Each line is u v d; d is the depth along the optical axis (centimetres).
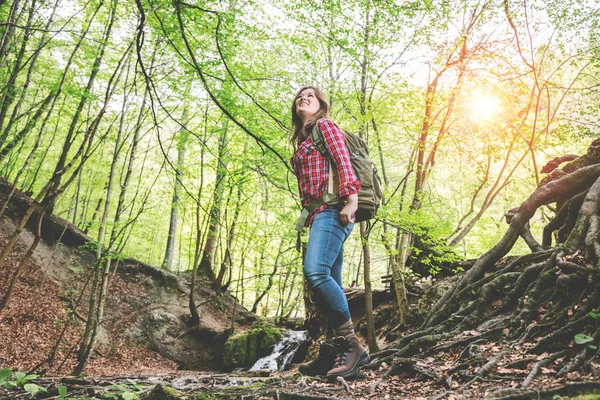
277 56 1105
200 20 598
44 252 1420
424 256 923
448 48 932
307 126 252
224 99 707
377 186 260
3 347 1002
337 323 241
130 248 1984
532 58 803
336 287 233
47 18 898
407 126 865
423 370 243
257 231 1678
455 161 1271
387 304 977
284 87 872
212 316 1645
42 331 1136
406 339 360
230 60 719
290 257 1759
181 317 1511
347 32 790
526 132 995
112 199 2003
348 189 221
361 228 712
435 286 761
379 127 946
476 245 1243
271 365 1198
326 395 216
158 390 234
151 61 806
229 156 929
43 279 1314
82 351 782
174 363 1323
